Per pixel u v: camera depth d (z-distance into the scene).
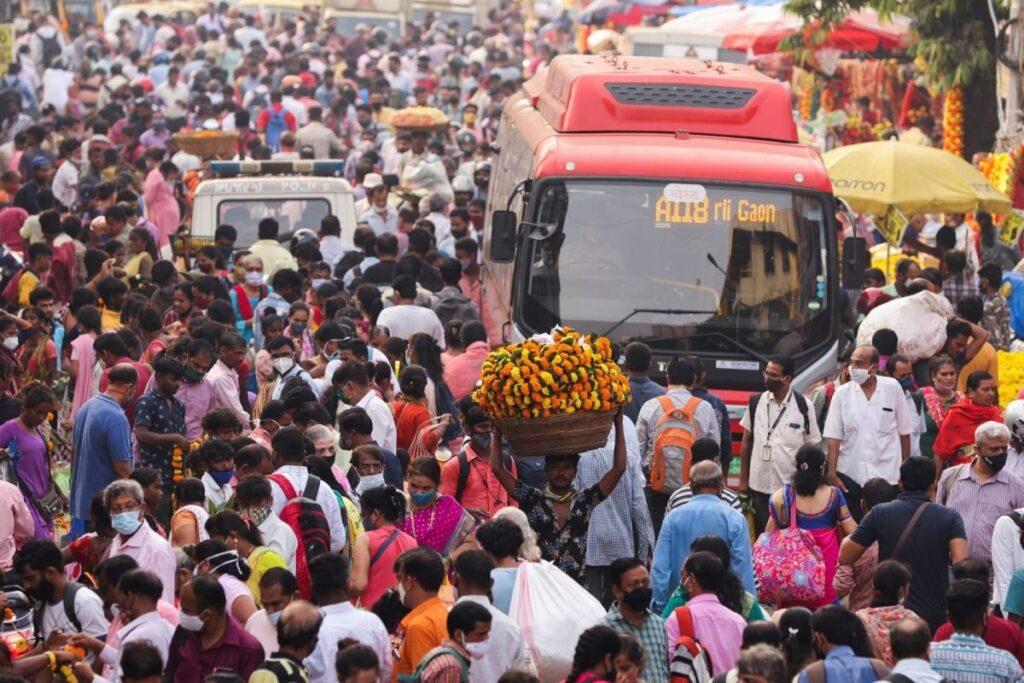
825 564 23.88
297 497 21.16
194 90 79.12
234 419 24.77
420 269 38.66
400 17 108.25
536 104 38.88
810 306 31.25
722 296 31.19
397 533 21.05
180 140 55.88
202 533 21.70
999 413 27.98
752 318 31.14
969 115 51.88
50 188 47.44
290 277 35.03
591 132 32.94
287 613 16.75
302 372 28.61
